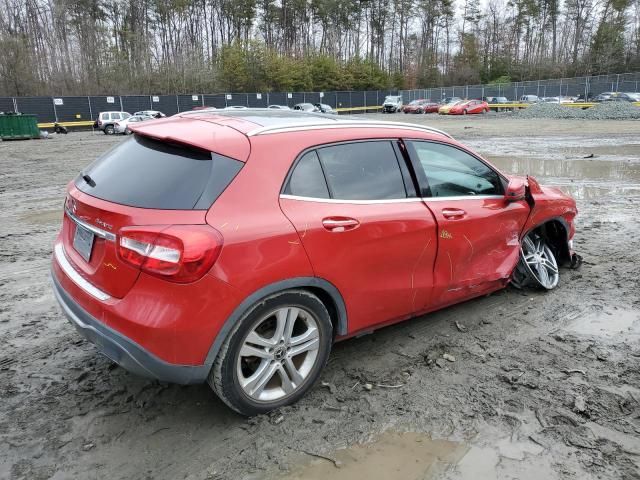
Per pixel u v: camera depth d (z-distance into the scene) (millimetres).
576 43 88812
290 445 2805
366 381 3422
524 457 2717
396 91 68375
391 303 3469
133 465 2664
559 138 22312
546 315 4426
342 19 87562
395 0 91938
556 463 2670
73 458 2711
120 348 2627
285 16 84812
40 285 5293
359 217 3166
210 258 2541
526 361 3680
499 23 93625
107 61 56062
